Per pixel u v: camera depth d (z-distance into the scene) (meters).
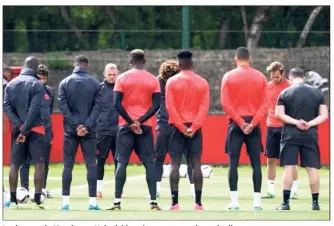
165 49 84.75
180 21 107.50
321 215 36.03
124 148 37.34
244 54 37.62
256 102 37.72
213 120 71.94
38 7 105.50
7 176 61.47
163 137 43.25
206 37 101.75
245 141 38.09
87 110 37.41
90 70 80.12
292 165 38.44
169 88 37.12
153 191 37.56
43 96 38.00
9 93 37.81
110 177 61.25
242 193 48.56
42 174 38.28
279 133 44.56
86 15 106.75
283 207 38.59
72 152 37.59
